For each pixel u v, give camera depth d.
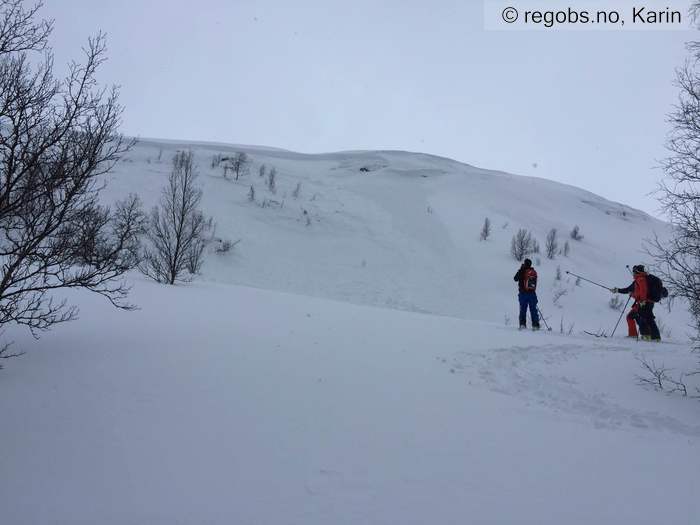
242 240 32.72
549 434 3.59
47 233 4.03
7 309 4.15
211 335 5.66
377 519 2.21
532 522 2.28
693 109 4.94
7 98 3.77
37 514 2.13
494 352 6.42
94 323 5.83
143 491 2.35
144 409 3.31
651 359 6.36
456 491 2.54
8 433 2.84
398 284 30.25
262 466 2.67
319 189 51.19
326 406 3.69
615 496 2.62
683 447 3.52
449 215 46.28
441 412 3.85
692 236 4.85
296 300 11.32
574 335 8.93
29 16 3.89
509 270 33.62
